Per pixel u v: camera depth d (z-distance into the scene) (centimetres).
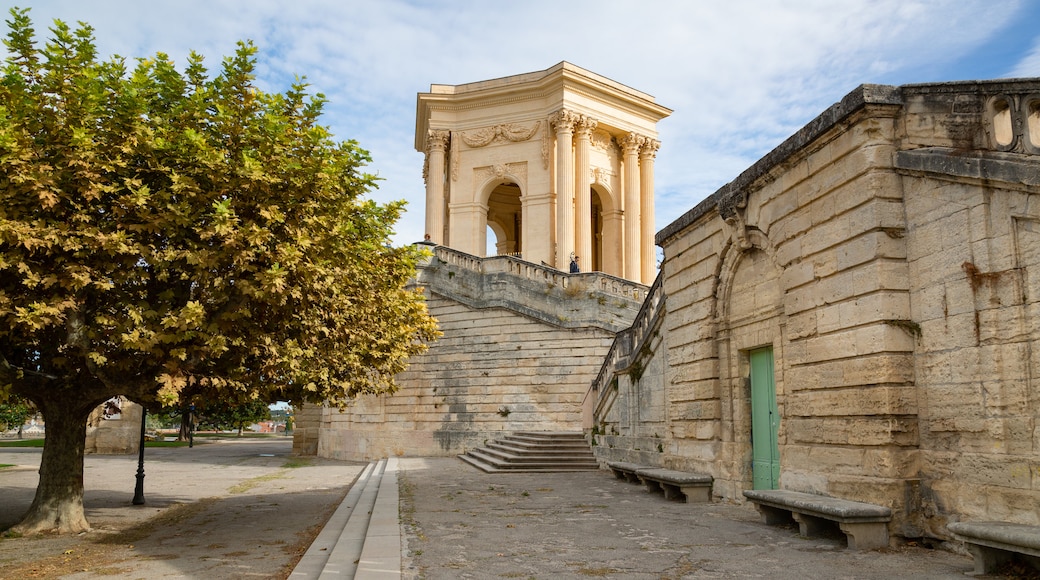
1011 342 845
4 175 1126
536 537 1074
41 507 1430
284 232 1280
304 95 1430
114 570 1066
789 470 1206
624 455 2112
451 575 822
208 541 1312
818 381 1130
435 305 3356
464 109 4691
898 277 997
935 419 943
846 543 970
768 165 1262
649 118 4797
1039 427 806
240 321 1289
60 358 1271
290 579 927
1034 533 704
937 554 888
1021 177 830
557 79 4394
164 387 1169
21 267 1110
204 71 1367
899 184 1015
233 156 1302
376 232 1628
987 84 894
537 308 3142
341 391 1605
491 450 2761
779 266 1268
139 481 1880
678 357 1686
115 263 1197
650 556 918
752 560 880
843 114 1043
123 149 1191
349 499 1770
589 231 4419
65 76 1209
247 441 6769
